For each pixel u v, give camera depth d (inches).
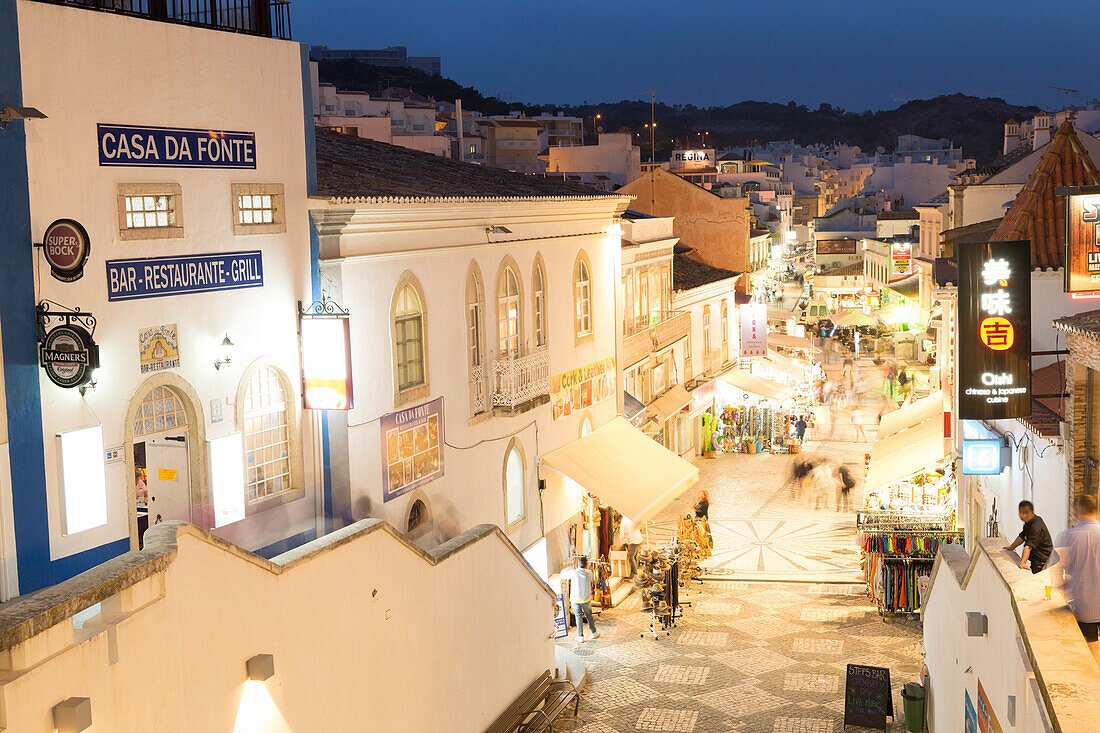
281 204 601.3
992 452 720.3
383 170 792.3
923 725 684.7
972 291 578.9
